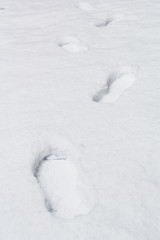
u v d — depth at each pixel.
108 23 3.13
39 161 1.63
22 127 1.76
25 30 3.00
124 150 1.59
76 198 1.38
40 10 3.45
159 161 1.52
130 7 3.37
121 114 1.83
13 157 1.57
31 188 1.41
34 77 2.23
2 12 3.45
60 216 1.32
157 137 1.66
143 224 1.25
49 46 2.66
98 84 2.13
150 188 1.39
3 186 1.42
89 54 2.51
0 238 1.22
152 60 2.36
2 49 2.65
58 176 1.50
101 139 1.66
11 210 1.32
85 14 3.29
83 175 1.47
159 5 3.36
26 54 2.55
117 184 1.42
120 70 2.30
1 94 2.05
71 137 1.68
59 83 2.14
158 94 1.98
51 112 1.87
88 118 1.81
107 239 1.20
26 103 1.96
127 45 2.60
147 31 2.81
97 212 1.30
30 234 1.22
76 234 1.22
